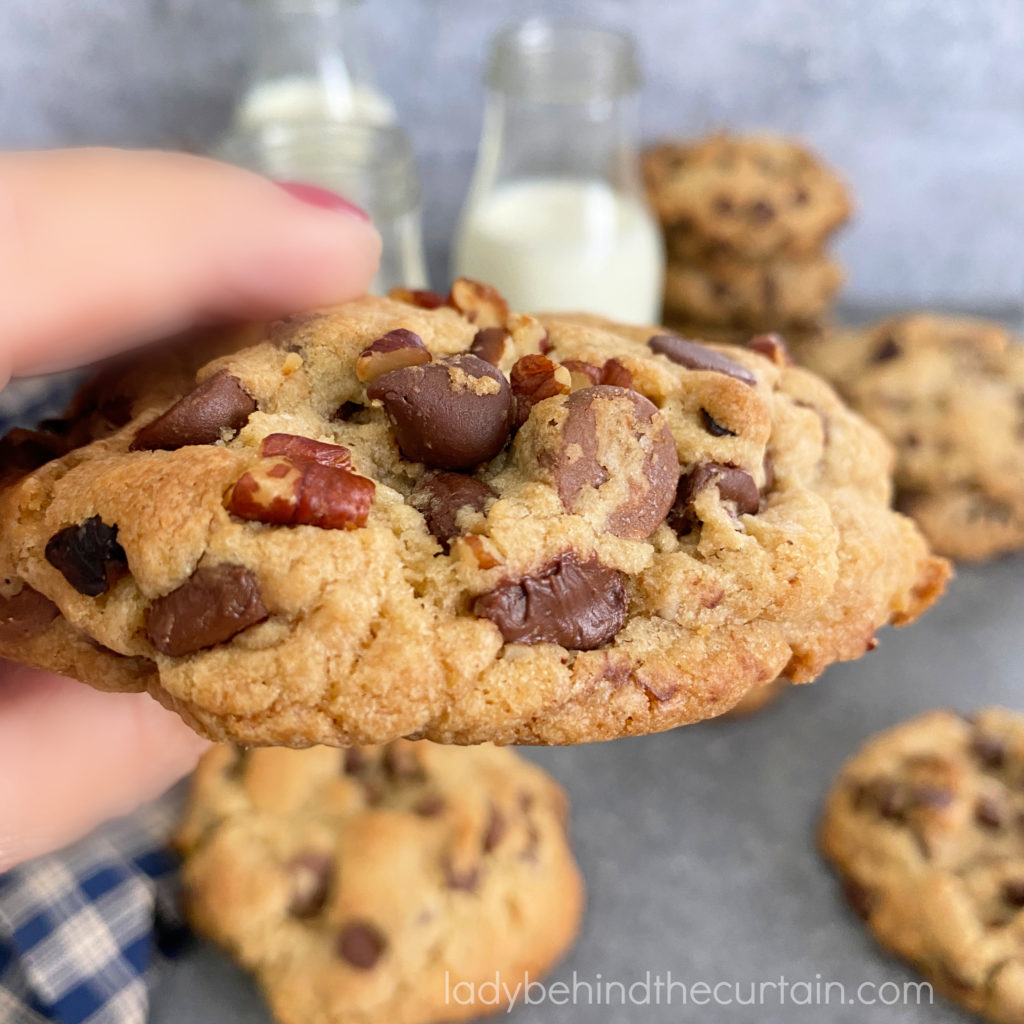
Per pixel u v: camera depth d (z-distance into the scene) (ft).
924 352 1.19
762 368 0.71
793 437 0.68
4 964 0.86
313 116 1.21
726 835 1.00
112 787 0.80
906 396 1.16
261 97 1.24
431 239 1.44
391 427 0.63
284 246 0.71
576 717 0.61
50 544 0.61
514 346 0.68
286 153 1.08
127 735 0.80
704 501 0.64
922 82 1.37
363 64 1.29
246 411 0.64
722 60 1.36
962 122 1.39
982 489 1.14
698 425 0.66
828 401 0.72
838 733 1.07
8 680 0.77
